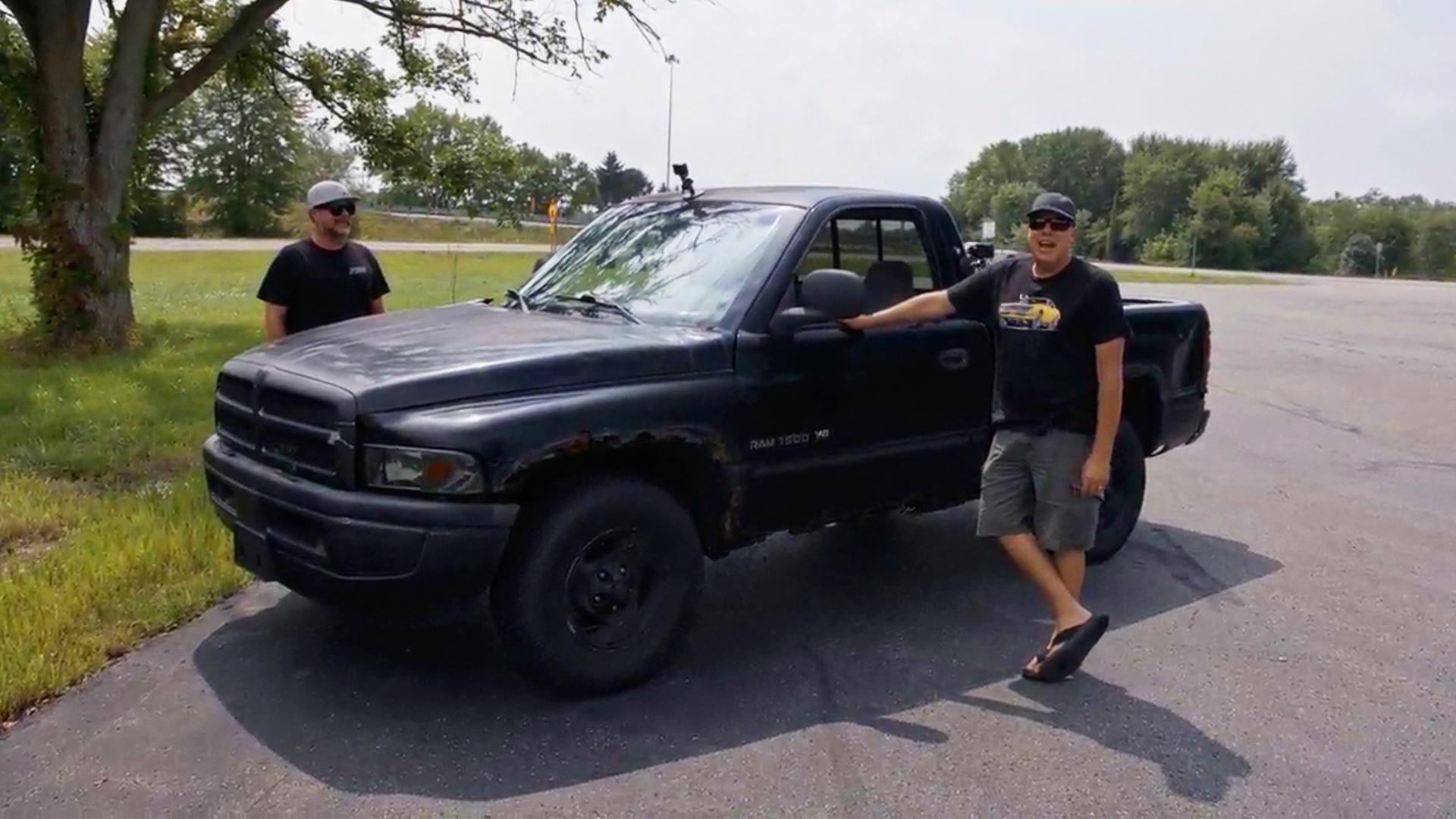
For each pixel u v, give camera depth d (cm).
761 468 462
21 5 1252
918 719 415
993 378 552
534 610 404
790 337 468
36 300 1298
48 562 531
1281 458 918
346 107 1738
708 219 525
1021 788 367
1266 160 9294
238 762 371
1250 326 2322
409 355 421
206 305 1938
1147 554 637
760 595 550
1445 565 625
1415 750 401
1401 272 8925
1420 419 1121
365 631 484
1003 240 9206
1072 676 459
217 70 1503
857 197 522
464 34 1669
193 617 496
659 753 383
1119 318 441
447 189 1819
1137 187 9350
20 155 1437
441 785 359
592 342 430
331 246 636
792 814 347
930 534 658
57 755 374
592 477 420
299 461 409
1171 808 357
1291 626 525
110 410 888
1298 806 361
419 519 380
